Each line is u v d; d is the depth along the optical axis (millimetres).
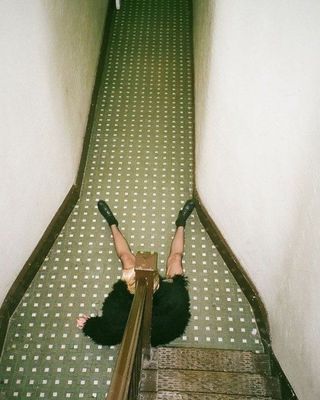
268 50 2271
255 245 3014
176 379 2797
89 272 3518
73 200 3943
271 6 2176
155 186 4148
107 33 5664
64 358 3029
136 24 5969
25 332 3148
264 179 2607
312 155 1954
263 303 3135
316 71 1826
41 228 3447
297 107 2047
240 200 3072
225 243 3551
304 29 1890
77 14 4008
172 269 3355
